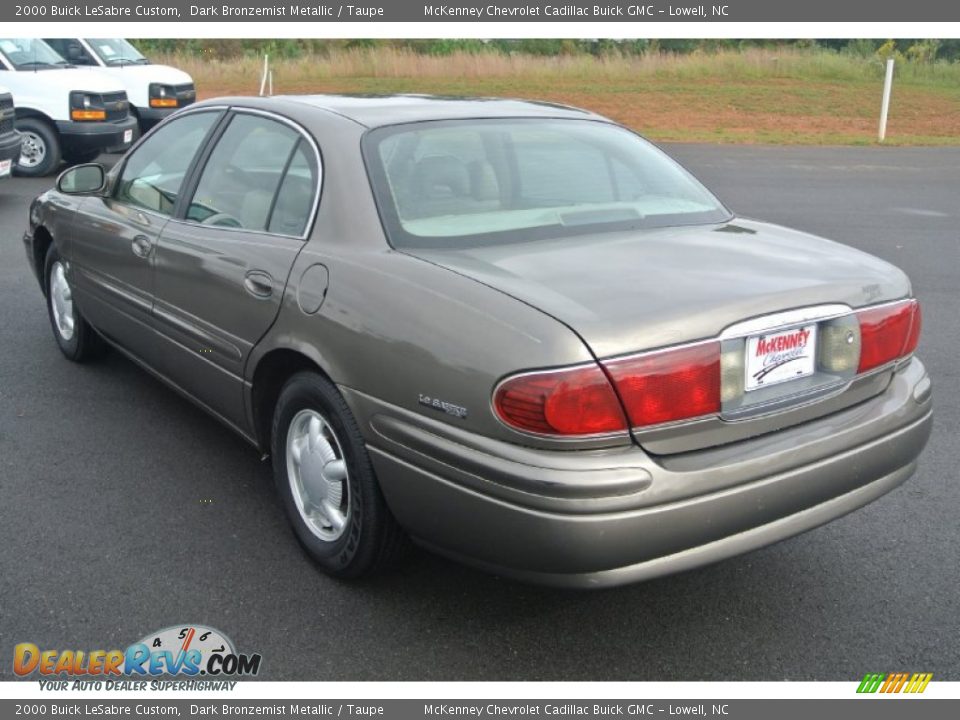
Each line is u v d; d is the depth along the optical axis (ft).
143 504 13.14
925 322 23.00
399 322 9.62
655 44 116.88
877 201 41.27
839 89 92.38
